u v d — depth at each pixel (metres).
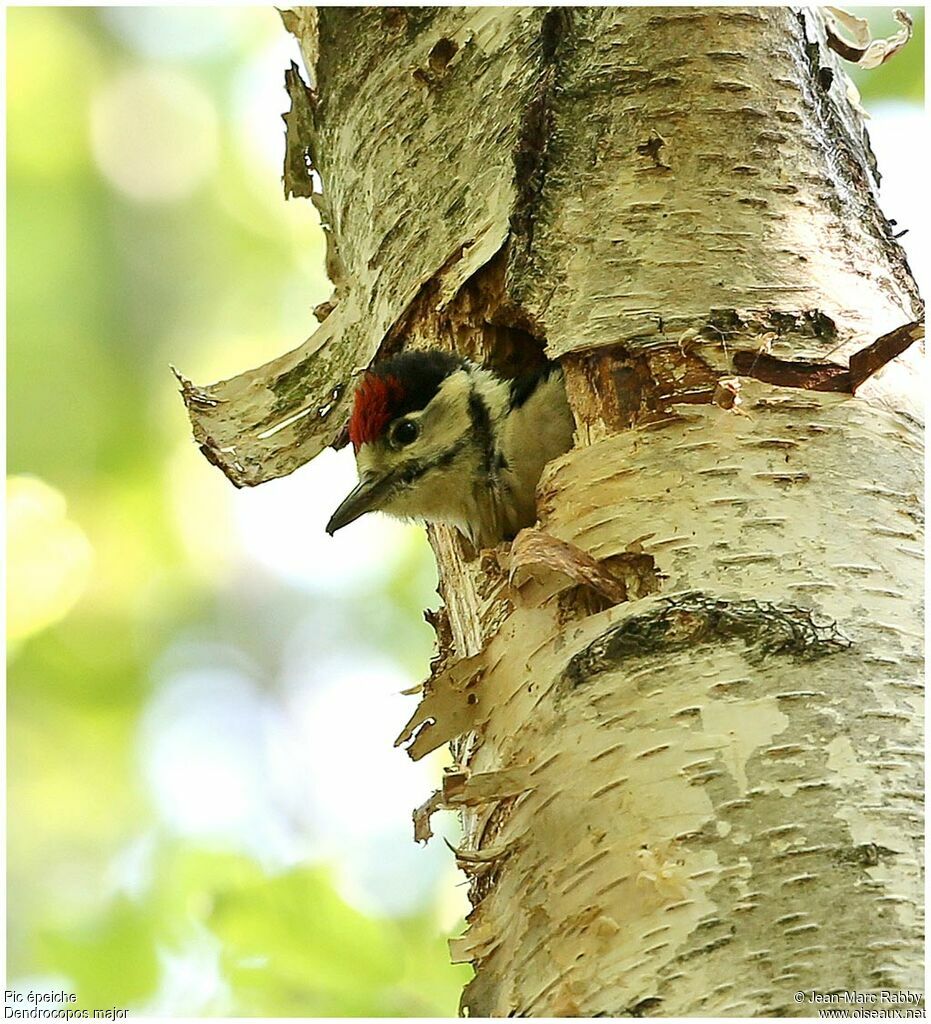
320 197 12.17
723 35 9.66
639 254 8.93
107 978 11.25
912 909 6.07
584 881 6.60
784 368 8.26
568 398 9.00
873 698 6.77
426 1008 10.97
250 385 11.23
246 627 19.06
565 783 6.95
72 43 20.23
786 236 8.92
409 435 10.99
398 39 11.13
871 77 14.99
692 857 6.36
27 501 18.14
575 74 9.77
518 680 7.62
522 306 9.19
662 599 7.33
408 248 10.45
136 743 18.20
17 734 17.75
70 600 18.23
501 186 9.81
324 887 11.49
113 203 20.17
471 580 9.59
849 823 6.31
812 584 7.25
